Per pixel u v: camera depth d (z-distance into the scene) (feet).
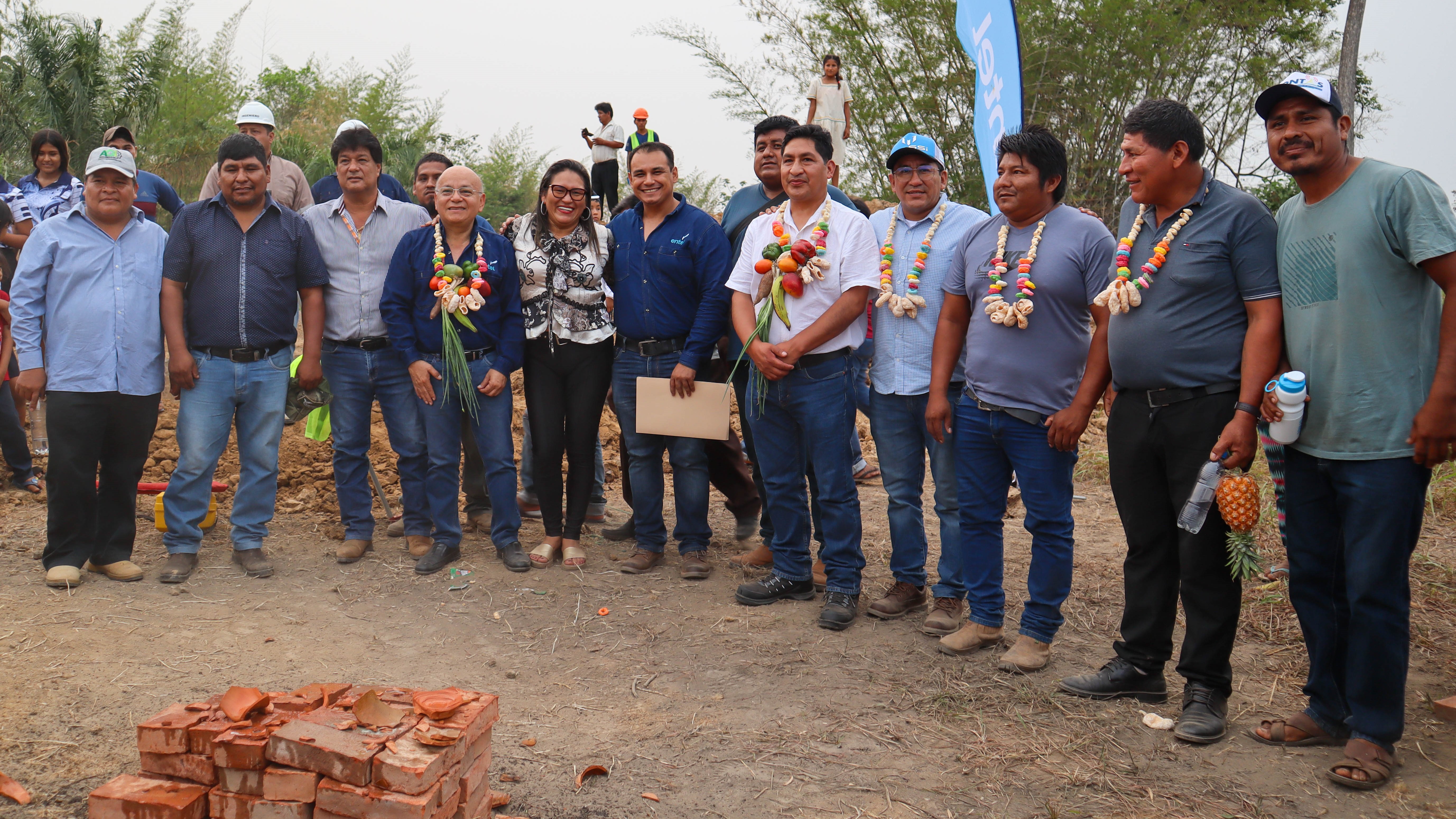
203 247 16.06
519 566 17.24
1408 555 10.37
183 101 56.39
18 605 14.64
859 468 23.97
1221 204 11.10
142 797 8.21
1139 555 12.12
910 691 12.64
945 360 13.87
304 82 83.66
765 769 10.65
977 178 54.44
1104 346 12.36
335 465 17.88
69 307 15.38
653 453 17.22
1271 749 11.17
